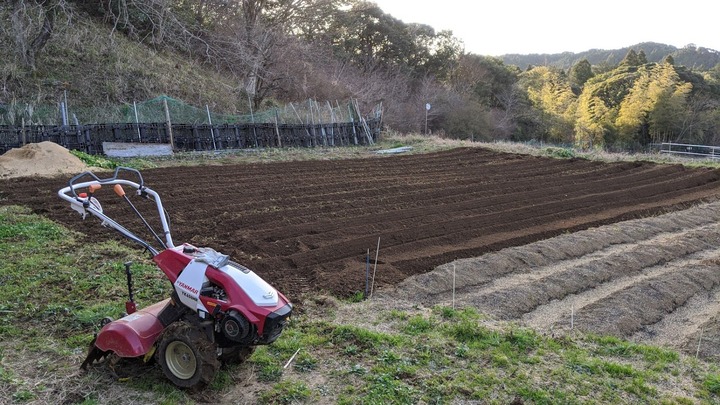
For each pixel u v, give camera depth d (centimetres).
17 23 1841
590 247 941
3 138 1452
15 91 1830
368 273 728
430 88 4000
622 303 688
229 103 2461
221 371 461
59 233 830
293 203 1159
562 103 4716
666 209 1267
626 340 610
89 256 739
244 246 845
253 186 1310
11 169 1248
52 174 1273
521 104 4756
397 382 462
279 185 1341
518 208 1191
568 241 945
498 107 4841
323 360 498
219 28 2638
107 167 1426
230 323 405
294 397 436
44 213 952
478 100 4444
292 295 655
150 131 1738
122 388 435
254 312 408
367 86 3462
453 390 457
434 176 1590
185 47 2205
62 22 2172
